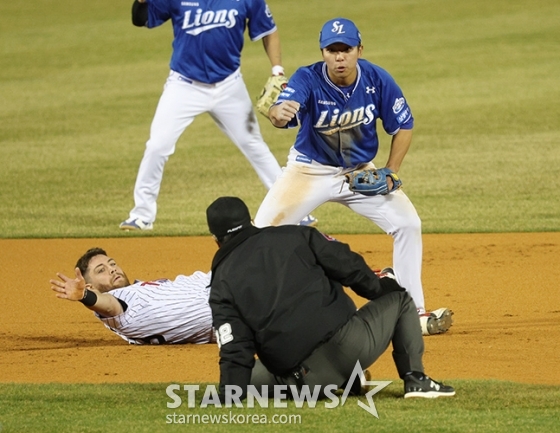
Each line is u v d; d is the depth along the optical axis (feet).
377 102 80.79
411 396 60.70
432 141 189.78
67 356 77.51
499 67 264.93
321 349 58.54
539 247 117.29
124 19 367.45
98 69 283.18
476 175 160.76
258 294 57.47
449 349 76.64
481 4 366.63
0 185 162.50
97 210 144.46
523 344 77.77
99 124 215.10
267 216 84.69
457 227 128.26
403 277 83.51
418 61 277.23
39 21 370.94
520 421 55.93
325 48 76.84
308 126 82.12
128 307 80.38
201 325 81.51
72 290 76.59
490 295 96.68
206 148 192.95
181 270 111.14
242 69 270.26
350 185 81.00
